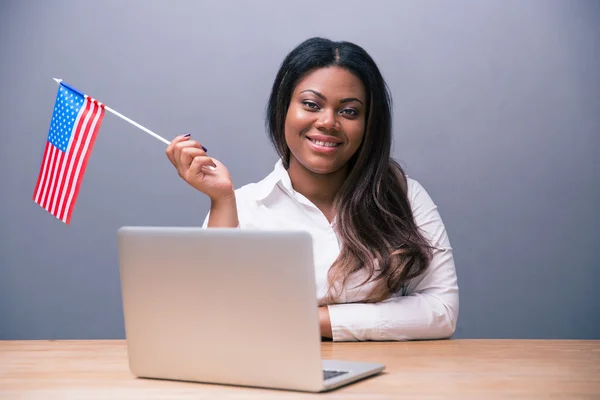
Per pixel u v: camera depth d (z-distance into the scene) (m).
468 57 3.23
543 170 3.23
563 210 3.23
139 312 1.20
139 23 3.31
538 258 3.23
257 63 3.29
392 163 2.01
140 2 3.31
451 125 3.23
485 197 3.24
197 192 3.29
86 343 1.63
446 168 3.24
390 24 3.24
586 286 3.22
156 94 3.30
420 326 1.72
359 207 1.89
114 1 3.32
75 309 3.34
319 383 1.08
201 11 3.30
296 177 1.99
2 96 3.37
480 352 1.47
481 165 3.24
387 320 1.70
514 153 3.23
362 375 1.19
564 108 3.22
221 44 3.29
